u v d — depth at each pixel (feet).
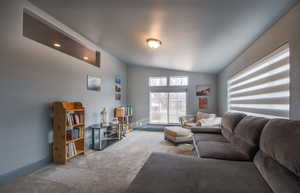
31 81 8.06
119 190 6.29
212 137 9.59
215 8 6.28
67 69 10.50
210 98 19.75
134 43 12.18
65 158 8.91
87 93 12.57
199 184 4.07
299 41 5.54
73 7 7.84
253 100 9.73
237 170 4.93
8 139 7.02
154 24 8.45
